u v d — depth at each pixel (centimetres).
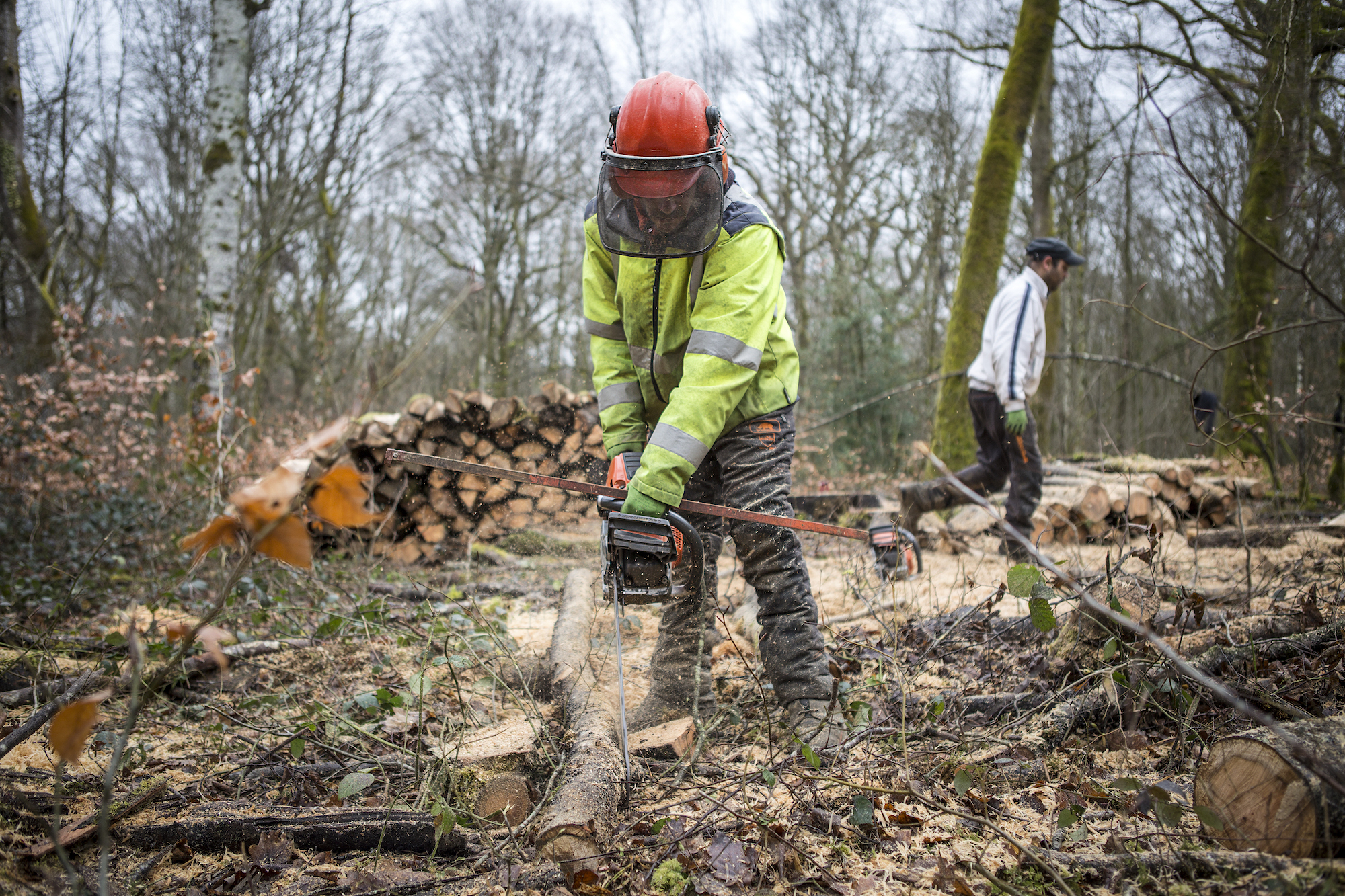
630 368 232
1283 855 131
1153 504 516
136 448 599
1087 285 1703
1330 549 400
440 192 2102
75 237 1277
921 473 866
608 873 149
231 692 254
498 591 423
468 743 190
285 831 162
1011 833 157
